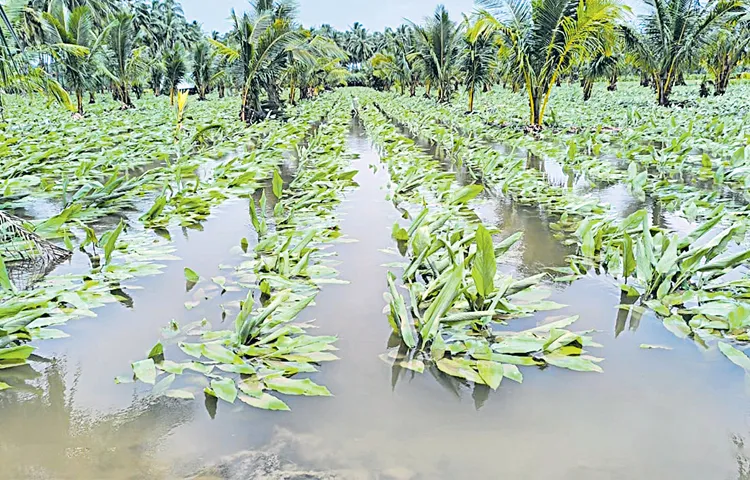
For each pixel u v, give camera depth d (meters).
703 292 2.24
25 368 1.87
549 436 1.49
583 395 1.67
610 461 1.39
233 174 5.39
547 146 7.39
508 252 3.09
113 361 1.91
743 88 20.36
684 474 1.34
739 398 1.65
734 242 3.11
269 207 4.25
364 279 2.65
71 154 6.77
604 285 2.54
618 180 5.24
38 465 1.39
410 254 3.03
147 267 2.77
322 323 2.18
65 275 2.67
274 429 1.52
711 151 6.69
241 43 11.37
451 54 15.70
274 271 2.69
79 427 1.54
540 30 8.80
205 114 14.32
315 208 4.07
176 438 1.49
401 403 1.64
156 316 2.25
